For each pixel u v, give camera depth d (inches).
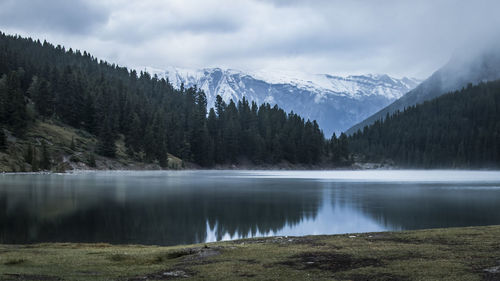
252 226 1913.1
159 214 2196.1
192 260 970.1
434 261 877.2
